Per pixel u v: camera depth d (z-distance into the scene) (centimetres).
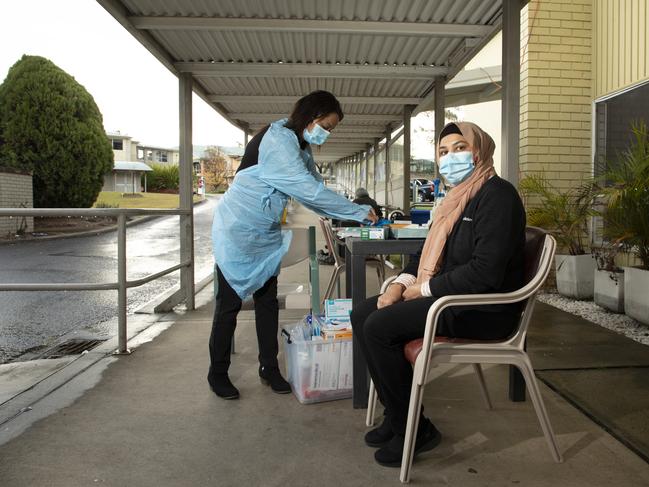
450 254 204
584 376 295
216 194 4744
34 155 1778
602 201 507
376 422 238
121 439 222
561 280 529
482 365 319
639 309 408
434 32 399
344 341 263
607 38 550
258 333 288
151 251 1097
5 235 1410
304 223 1731
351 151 1296
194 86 554
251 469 197
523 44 585
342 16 385
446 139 204
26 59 1797
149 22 377
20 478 190
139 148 5372
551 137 579
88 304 568
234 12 375
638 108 507
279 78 549
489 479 188
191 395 274
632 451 208
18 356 377
